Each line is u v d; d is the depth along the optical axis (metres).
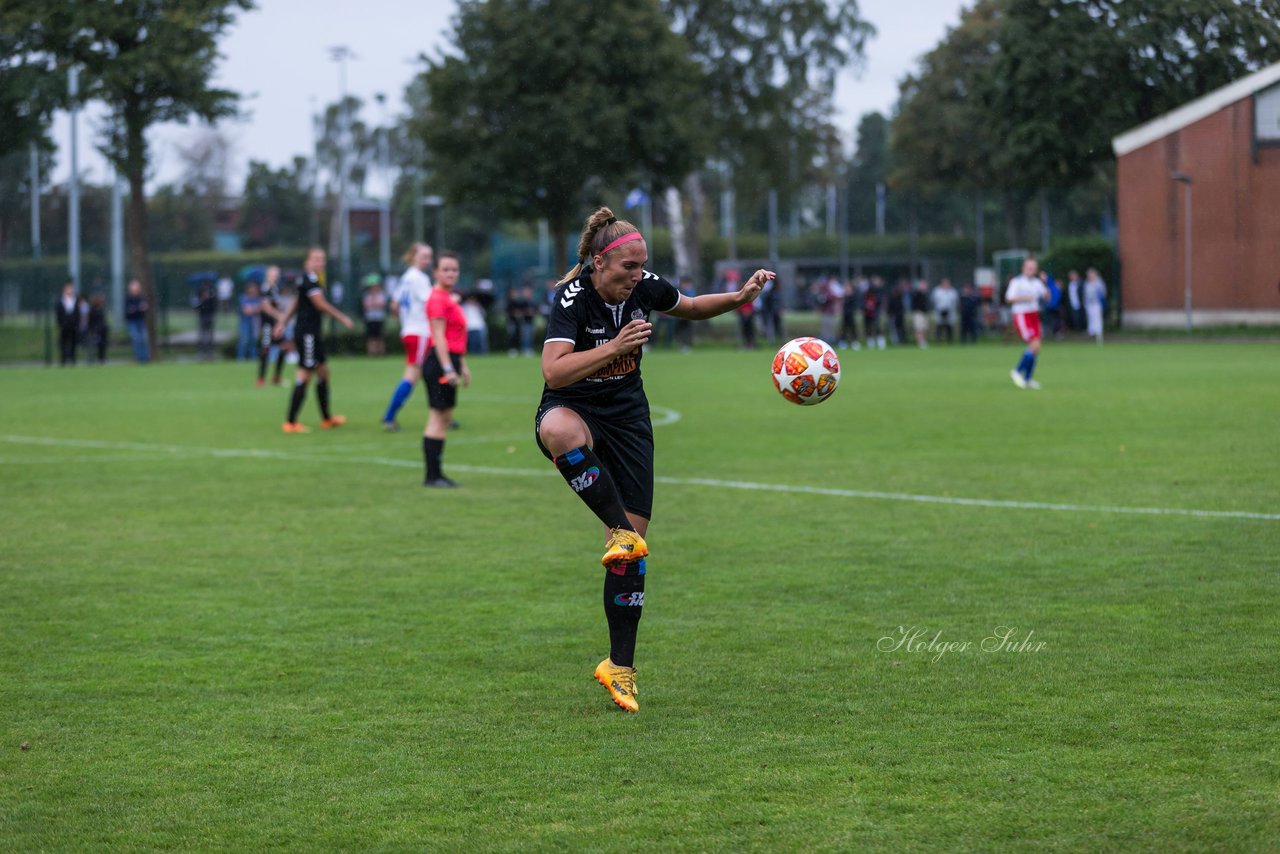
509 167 74.94
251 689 9.54
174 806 7.30
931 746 7.98
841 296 75.31
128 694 9.44
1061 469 20.36
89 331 63.69
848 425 28.00
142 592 12.87
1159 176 72.19
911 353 61.31
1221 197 71.00
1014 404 32.22
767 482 19.72
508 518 17.22
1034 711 8.62
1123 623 10.88
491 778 7.63
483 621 11.57
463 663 10.20
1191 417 27.91
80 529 16.52
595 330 9.48
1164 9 70.38
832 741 8.12
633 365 9.76
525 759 7.95
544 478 21.09
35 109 66.25
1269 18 69.62
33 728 8.68
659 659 10.14
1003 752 7.84
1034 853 6.41
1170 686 9.09
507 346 74.81
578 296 9.44
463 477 21.25
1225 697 8.81
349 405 35.94
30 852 6.71
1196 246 71.69
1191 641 10.27
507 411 33.53
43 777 7.78
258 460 23.59
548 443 9.46
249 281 66.75
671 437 26.20
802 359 10.33
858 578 12.94
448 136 75.06
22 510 18.02
